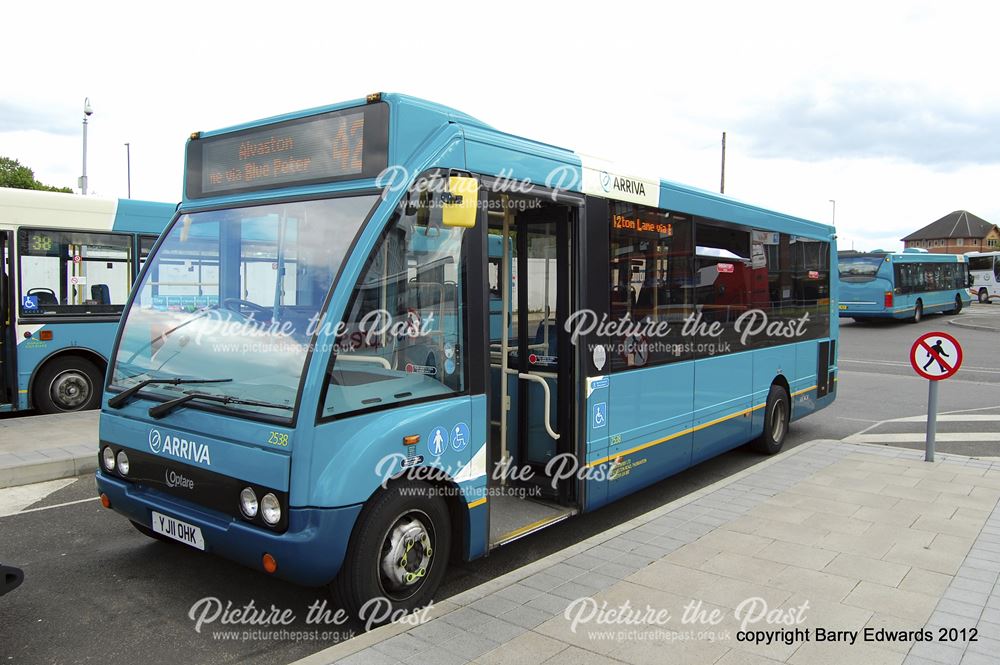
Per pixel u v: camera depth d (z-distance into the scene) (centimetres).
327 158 416
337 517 357
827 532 523
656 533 521
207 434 390
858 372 1670
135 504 426
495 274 578
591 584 427
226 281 427
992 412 1165
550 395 546
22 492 672
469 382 434
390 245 389
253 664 365
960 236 11288
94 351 1009
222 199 455
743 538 510
